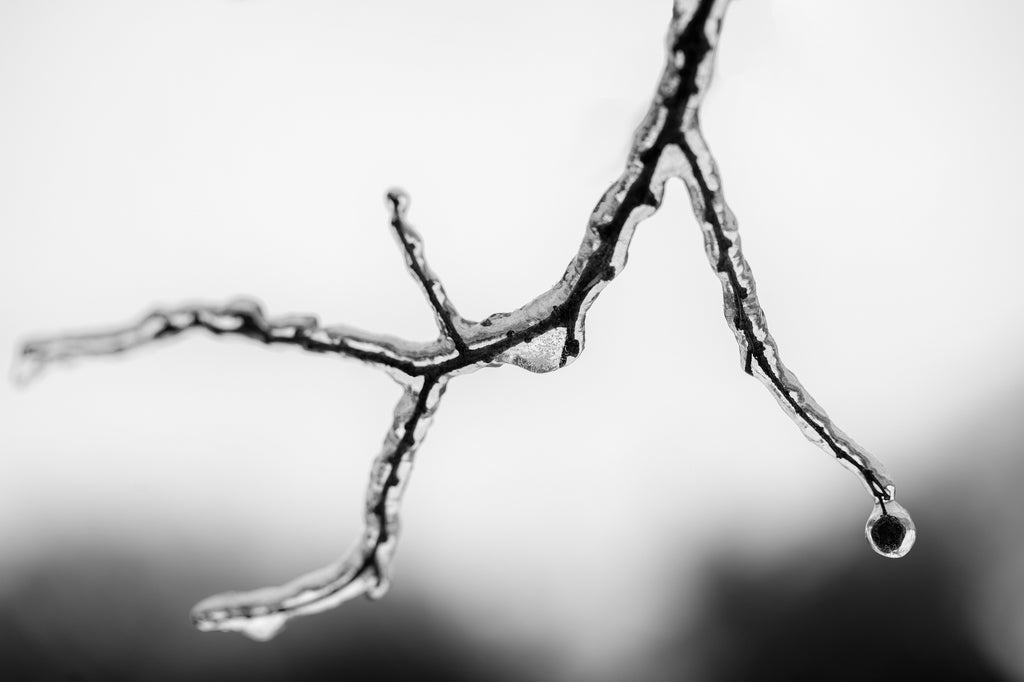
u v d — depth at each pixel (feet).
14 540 2.06
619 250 1.46
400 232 1.47
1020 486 2.06
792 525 2.17
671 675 2.15
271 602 1.51
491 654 2.16
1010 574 2.04
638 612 2.22
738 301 1.47
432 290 1.48
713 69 1.41
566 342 1.49
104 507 2.09
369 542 1.53
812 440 1.51
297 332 1.47
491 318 1.49
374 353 1.48
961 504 2.10
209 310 1.45
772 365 1.49
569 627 2.20
